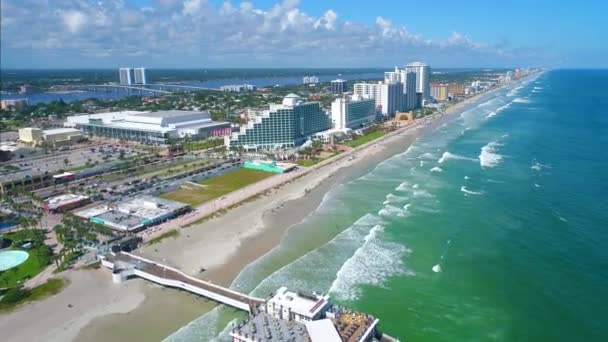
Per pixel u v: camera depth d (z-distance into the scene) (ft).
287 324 295.28
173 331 314.55
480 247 430.20
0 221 524.11
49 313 336.49
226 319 329.31
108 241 451.53
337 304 341.41
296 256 423.64
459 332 309.42
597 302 336.49
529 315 324.19
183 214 540.11
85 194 622.95
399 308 337.52
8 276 393.50
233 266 405.80
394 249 431.43
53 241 467.93
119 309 342.03
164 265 399.85
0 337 309.01
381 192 608.19
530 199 553.23
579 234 449.48
